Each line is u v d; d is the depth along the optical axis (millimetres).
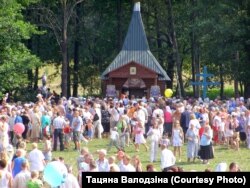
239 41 72750
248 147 47500
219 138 48219
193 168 39656
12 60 61125
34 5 79500
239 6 74062
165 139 37344
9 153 32156
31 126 48562
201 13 77000
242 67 74188
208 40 74438
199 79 83562
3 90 61000
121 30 86500
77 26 85750
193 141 41750
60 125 46156
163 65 87312
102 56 88438
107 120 52250
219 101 56375
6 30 60875
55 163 27078
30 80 78750
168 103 55656
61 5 80562
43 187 30828
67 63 84250
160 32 87312
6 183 27312
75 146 46375
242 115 48188
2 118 40656
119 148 44156
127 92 67375
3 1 61844
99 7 88438
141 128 45562
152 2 87062
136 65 69875
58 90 95438
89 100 55375
